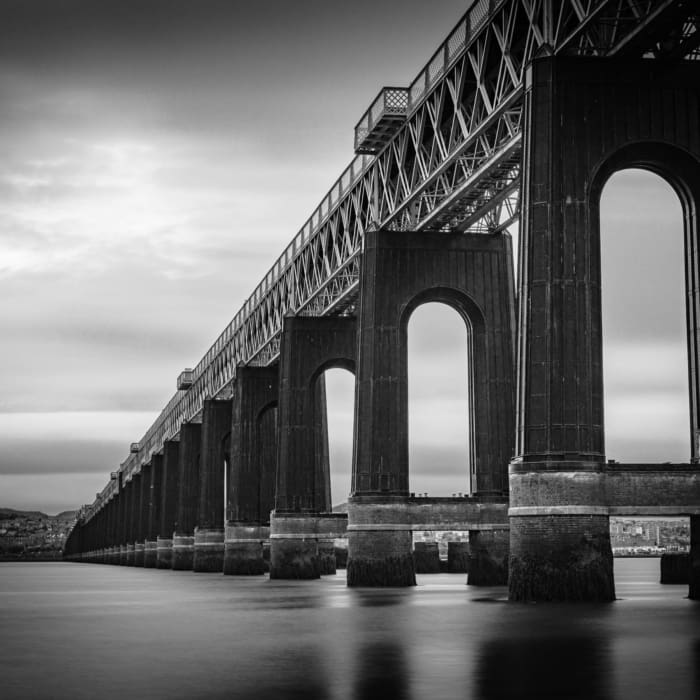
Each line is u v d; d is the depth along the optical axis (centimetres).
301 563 6731
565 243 3331
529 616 2814
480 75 4009
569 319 3306
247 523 8369
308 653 2119
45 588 6312
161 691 1617
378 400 5066
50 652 2223
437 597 4081
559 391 3275
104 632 2745
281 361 6856
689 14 3130
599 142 3388
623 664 1839
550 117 3375
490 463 5138
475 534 5144
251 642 2383
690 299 3456
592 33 3553
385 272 5153
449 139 4656
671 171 3450
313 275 6550
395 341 5112
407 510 5034
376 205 5241
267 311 7862
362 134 5084
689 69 3453
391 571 4994
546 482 3234
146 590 5666
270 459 9544
